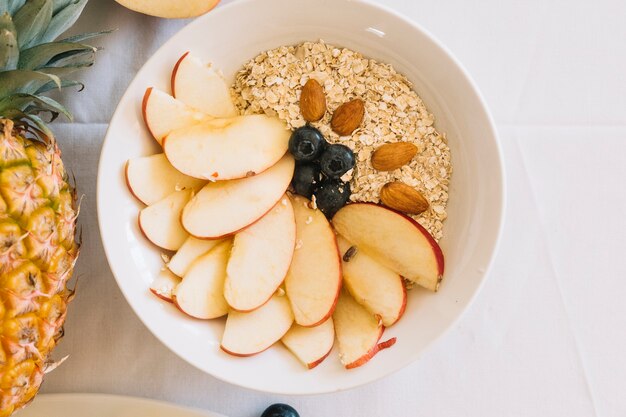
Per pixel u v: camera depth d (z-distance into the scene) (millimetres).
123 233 505
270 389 506
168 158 505
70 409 544
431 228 524
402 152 514
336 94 518
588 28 569
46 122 541
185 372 554
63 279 490
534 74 567
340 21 511
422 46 507
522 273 566
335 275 517
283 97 518
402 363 510
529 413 563
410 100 522
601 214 570
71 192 515
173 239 516
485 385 565
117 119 499
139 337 551
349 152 508
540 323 566
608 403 568
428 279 516
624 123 569
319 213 521
